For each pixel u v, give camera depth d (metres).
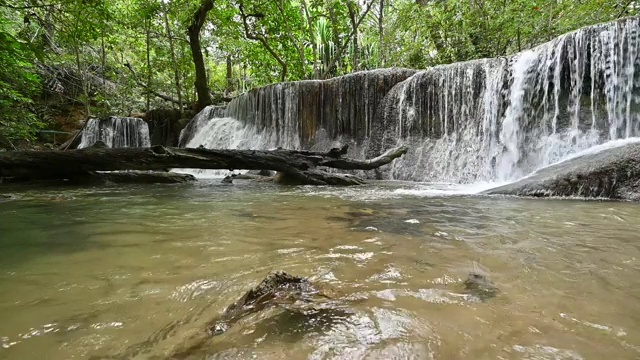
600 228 2.51
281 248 2.04
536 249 1.97
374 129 9.68
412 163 8.60
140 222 2.92
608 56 6.00
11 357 0.94
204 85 16.31
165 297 1.34
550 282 1.45
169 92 21.34
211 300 1.31
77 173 7.35
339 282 1.46
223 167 7.16
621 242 2.11
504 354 0.92
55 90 17.94
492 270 1.61
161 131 15.98
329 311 1.17
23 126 10.99
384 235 2.37
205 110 14.67
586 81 6.30
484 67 7.80
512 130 7.17
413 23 11.96
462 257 1.83
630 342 0.97
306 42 18.16
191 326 1.10
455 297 1.29
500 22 9.23
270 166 7.22
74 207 3.87
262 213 3.36
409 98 9.07
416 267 1.67
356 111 10.06
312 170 7.27
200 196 4.99
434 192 5.35
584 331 1.04
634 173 4.09
